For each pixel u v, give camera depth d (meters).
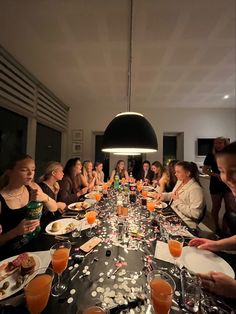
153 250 1.03
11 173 1.29
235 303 0.67
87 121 4.97
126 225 1.37
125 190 2.52
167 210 1.78
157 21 1.73
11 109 2.65
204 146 4.76
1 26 1.82
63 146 4.83
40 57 2.42
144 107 4.86
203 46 2.15
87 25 1.80
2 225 1.21
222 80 3.11
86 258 0.94
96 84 3.36
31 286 0.64
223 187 2.70
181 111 4.87
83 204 1.82
